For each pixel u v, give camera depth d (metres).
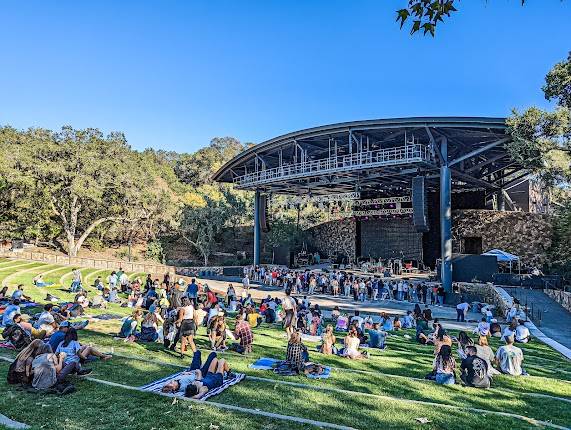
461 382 10.80
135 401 7.87
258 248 55.88
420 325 18.30
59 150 51.94
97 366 10.29
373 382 10.37
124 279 31.14
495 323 19.48
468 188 52.56
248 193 80.50
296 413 7.79
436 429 7.37
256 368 11.06
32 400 7.71
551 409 9.03
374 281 35.44
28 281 31.02
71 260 46.03
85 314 19.55
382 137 44.59
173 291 18.81
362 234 61.25
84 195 50.94
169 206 61.97
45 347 8.70
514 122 28.38
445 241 37.94
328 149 48.00
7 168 47.28
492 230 48.75
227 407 7.73
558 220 40.69
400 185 55.50
